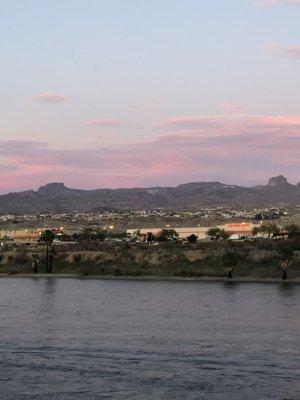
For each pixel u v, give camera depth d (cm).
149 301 9225
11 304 8919
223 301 9056
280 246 15038
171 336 5862
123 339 5706
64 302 9181
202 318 7188
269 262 13650
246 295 9906
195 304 8712
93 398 3819
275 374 4303
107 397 3834
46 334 6028
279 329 6259
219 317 7262
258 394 3841
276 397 3775
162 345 5381
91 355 4997
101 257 16612
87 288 11869
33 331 6228
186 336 5856
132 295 10262
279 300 9044
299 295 9788
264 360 4728
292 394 3834
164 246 18112
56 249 19288
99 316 7456
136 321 6962
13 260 17738
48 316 7475
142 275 14812
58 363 4725
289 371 4378
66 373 4419
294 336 5812
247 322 6794
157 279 14088
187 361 4734
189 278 13800
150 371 4450
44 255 17538
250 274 13438
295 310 7825
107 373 4409
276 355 4906
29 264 17312
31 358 4897
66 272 16338
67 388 4041
